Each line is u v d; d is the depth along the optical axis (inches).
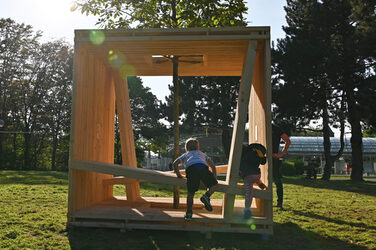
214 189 185.2
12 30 1461.6
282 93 796.0
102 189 266.5
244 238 185.0
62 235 179.9
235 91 991.6
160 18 293.9
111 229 196.7
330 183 653.3
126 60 259.4
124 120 266.7
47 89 1523.1
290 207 287.0
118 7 298.2
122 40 201.5
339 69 756.0
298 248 166.9
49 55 1496.1
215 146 1582.2
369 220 234.2
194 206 245.9
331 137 1866.4
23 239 168.4
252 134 277.4
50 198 300.7
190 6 275.7
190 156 191.2
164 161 1744.6
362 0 740.7
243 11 291.6
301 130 938.7
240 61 260.2
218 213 214.7
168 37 199.8
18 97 1493.6
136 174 192.5
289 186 542.3
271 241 178.4
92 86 236.4
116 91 265.0
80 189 213.2
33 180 526.0
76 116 203.2
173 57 262.8
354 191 463.2
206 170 185.6
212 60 257.9
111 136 291.1
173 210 217.9
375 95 661.9
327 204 311.3
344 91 839.7
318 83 804.6
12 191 349.1
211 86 1019.3
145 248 161.8
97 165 195.3
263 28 194.1
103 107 266.7
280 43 837.2
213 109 988.6
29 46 1480.1
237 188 186.9
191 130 1057.5
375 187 555.8
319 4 848.3
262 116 218.1
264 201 203.3
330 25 826.2
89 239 174.2
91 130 233.8
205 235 189.0
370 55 724.0
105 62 260.4
